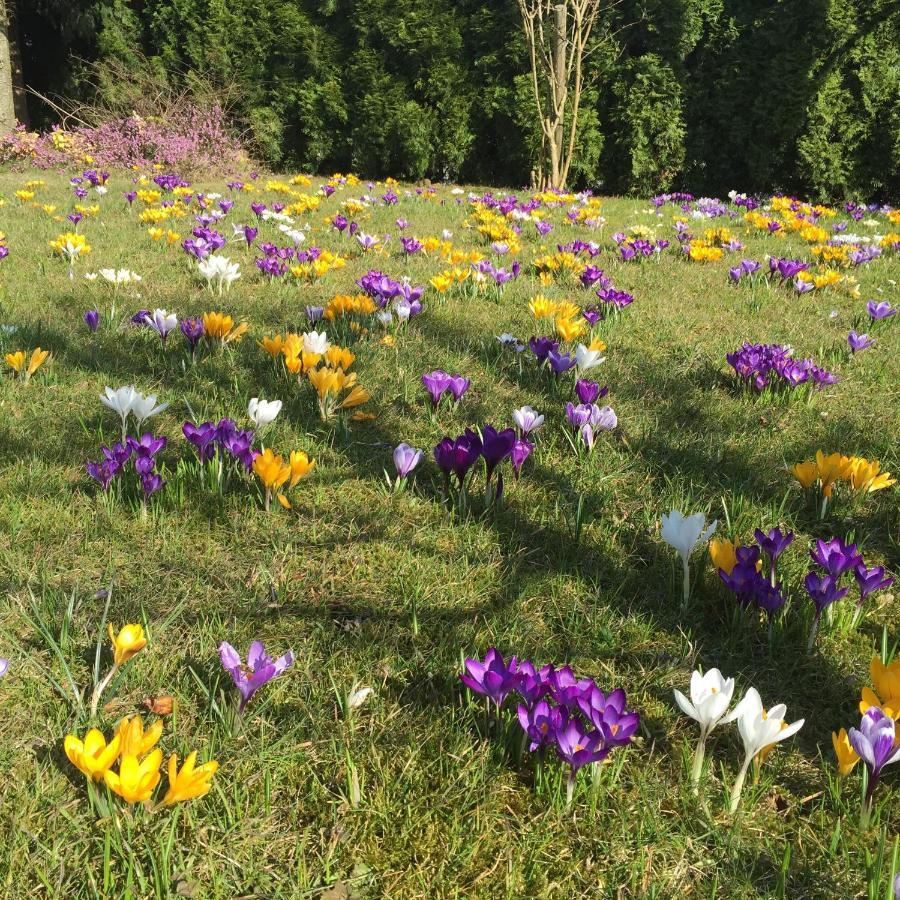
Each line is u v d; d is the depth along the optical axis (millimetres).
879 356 4602
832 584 2096
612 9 15680
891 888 1379
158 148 15297
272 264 5906
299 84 18891
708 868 1554
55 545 2475
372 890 1497
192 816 1591
